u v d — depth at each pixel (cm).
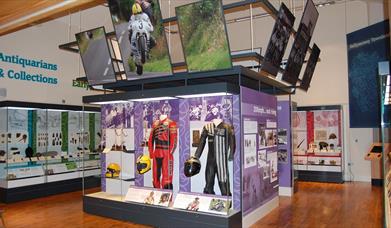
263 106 621
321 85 1110
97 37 596
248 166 545
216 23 460
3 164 757
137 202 573
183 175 570
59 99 963
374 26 662
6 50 841
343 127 1053
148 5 493
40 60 919
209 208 496
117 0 512
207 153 550
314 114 1041
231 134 521
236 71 518
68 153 903
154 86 695
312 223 563
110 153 664
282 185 807
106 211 609
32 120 825
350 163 1055
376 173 949
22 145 798
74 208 688
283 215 616
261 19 1229
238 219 505
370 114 682
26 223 573
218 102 544
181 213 515
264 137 622
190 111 568
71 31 1002
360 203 711
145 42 525
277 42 526
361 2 1056
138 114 626
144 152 618
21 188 768
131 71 566
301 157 1052
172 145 579
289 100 814
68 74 991
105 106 680
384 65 224
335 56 1091
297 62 637
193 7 468
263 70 520
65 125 903
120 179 647
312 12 601
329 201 735
